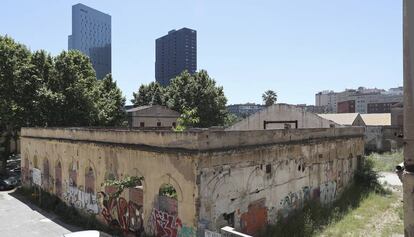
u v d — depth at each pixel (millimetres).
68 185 21078
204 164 12984
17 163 40469
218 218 13586
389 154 46500
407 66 4926
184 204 13234
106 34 153000
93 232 13000
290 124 28859
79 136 19781
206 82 55312
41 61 34844
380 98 125750
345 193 24734
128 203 16141
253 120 27812
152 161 14664
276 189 17031
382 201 23266
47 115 33469
